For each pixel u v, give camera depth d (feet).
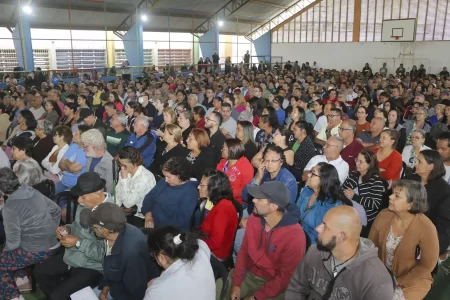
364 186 10.94
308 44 81.97
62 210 11.78
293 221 8.05
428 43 68.85
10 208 9.22
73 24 59.62
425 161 10.18
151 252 6.89
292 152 13.84
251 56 80.84
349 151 14.71
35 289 10.78
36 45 61.05
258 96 29.12
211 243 9.51
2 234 11.59
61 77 50.88
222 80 41.93
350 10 75.72
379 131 16.10
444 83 40.70
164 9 63.87
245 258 8.80
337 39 78.28
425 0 67.51
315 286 6.74
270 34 86.07
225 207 9.50
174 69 65.57
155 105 24.32
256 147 15.28
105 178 12.46
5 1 48.73
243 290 8.68
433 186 10.21
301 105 22.44
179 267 6.54
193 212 10.32
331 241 6.22
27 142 12.63
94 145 12.38
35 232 9.50
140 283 8.14
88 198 9.52
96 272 9.08
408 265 8.22
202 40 76.13
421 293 7.86
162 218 10.41
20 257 9.58
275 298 8.11
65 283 8.79
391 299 6.01
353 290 6.22
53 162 15.01
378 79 43.34
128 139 16.84
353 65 77.56
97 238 8.80
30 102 25.61
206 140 14.20
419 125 18.30
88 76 52.13
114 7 59.57
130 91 30.37
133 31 63.21
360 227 6.26
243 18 77.61
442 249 9.96
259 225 8.39
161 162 14.92
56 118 23.38
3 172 9.50
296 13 81.51
